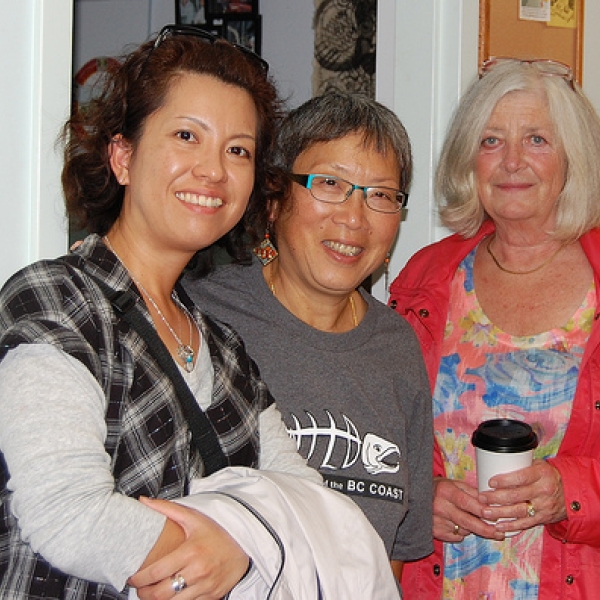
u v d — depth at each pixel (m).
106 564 0.96
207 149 1.17
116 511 0.97
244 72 1.22
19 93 1.36
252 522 1.09
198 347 1.26
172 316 1.24
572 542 1.79
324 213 1.56
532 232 1.91
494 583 1.85
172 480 1.11
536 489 1.73
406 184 1.64
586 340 1.85
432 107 2.46
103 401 1.03
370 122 1.56
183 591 1.02
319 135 1.56
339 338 1.61
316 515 1.19
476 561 1.87
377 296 2.59
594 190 1.86
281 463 1.30
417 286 2.01
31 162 1.38
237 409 1.26
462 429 1.90
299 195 1.57
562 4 2.63
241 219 1.43
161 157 1.15
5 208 1.35
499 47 2.49
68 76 1.41
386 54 2.58
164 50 1.18
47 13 1.37
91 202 1.24
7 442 0.97
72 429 0.97
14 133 1.36
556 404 1.82
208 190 1.17
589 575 1.83
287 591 1.12
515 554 1.84
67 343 1.01
